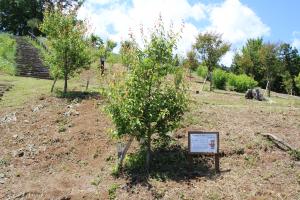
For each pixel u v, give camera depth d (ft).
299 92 190.39
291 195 32.24
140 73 36.76
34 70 98.73
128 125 36.32
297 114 52.37
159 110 36.52
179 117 37.99
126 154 40.65
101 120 50.03
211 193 32.63
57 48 61.77
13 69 94.58
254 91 79.25
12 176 39.83
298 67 191.11
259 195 32.30
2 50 109.60
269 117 50.19
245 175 35.47
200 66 140.36
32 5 224.53
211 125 46.01
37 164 41.91
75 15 64.13
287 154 38.99
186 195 32.63
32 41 149.59
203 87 97.71
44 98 61.16
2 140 47.93
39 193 35.99
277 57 110.83
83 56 63.10
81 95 61.41
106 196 34.17
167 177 35.58
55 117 52.80
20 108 57.72
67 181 37.58
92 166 40.19
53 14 63.93
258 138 42.19
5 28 228.02
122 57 38.93
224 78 112.47
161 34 37.35
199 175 35.88
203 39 99.66
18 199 35.35
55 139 46.39
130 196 33.65
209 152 36.37
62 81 82.17
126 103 35.99
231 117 49.47
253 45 203.51
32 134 48.65
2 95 66.69
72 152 43.45
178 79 37.83
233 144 40.83
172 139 42.16
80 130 47.78
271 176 35.14
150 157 38.47
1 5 221.66
